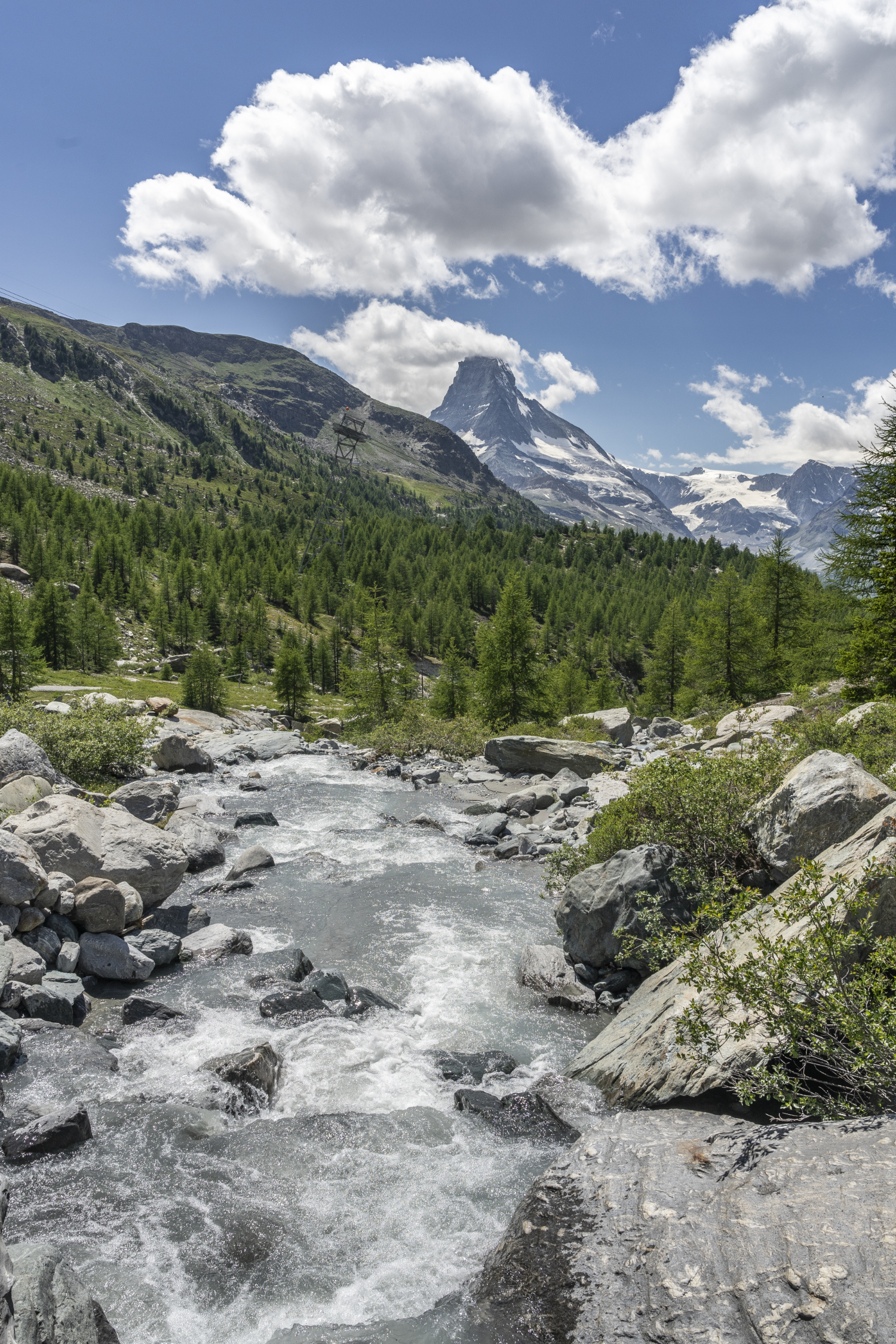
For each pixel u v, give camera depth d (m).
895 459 25.84
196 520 174.12
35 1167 6.07
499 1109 7.21
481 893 13.81
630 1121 6.02
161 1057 8.01
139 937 10.75
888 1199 3.94
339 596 148.00
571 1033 8.95
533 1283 4.61
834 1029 5.60
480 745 30.44
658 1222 4.59
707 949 8.26
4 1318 3.25
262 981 9.92
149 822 16.41
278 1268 5.16
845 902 6.21
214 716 44.62
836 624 36.75
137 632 106.56
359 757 28.45
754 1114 6.05
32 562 106.75
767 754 12.67
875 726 13.68
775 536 49.34
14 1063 7.56
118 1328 4.61
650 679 63.03
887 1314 3.30
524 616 40.88
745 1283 3.86
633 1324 4.01
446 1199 5.90
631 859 10.50
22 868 9.69
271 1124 6.92
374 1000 9.48
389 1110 7.22
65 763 20.02
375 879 14.53
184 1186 5.98
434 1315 4.67
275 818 18.88
